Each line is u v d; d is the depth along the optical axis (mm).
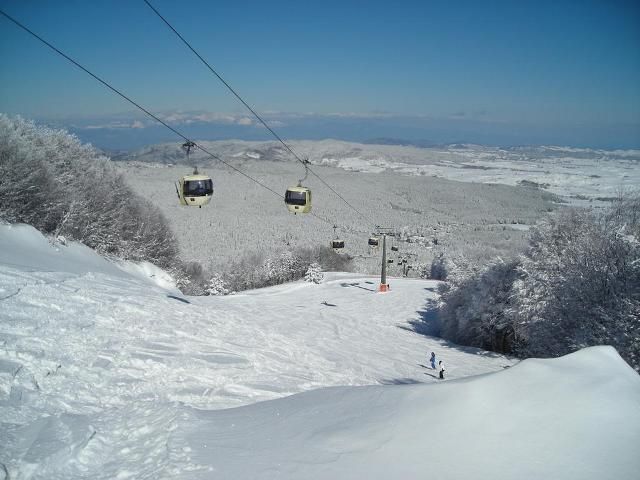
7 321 9719
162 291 20031
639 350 16906
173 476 4711
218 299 28562
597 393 5203
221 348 11977
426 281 58375
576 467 4223
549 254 23562
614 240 19953
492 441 4789
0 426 5758
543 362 6023
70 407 6965
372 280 58469
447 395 5781
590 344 18047
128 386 8320
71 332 10086
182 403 8086
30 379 7523
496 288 26594
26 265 16234
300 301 40375
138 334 11234
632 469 4082
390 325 32469
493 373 6070
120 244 31562
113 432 6059
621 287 18859
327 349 16875
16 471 4703
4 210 22156
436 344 25281
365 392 7027
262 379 10406
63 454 5164
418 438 5098
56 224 25844
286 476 4688
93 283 15375
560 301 21188
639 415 4789
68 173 28344
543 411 5066
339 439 5406
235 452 5344
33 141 25875
